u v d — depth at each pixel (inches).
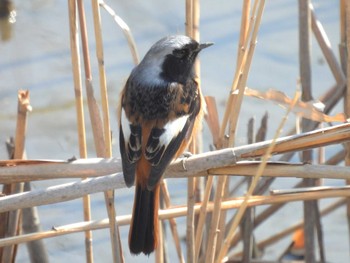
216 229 397.1
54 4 745.6
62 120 631.8
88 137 621.3
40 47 701.9
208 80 670.5
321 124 480.7
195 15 434.9
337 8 731.4
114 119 626.8
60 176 381.7
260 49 702.5
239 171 380.2
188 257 403.2
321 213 563.5
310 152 487.5
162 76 421.1
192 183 397.7
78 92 413.1
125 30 431.2
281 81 663.8
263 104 649.6
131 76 428.5
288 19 734.5
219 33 718.5
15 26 721.0
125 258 539.2
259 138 486.0
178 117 407.8
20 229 448.1
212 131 420.2
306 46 473.7
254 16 381.4
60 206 577.9
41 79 668.7
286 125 621.3
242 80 378.9
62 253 534.6
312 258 488.1
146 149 389.7
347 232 562.6
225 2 762.8
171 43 425.7
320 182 509.4
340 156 518.3
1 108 635.5
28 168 383.9
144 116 405.4
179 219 569.0
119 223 405.1
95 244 548.1
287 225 567.5
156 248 402.9
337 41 686.5
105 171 381.4
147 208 374.3
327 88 651.5
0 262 444.1
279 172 375.6
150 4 733.9
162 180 425.4
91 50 695.7
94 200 584.4
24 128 424.5
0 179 383.9
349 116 424.8
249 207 490.3
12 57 692.7
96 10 393.4
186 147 415.2
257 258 543.2
